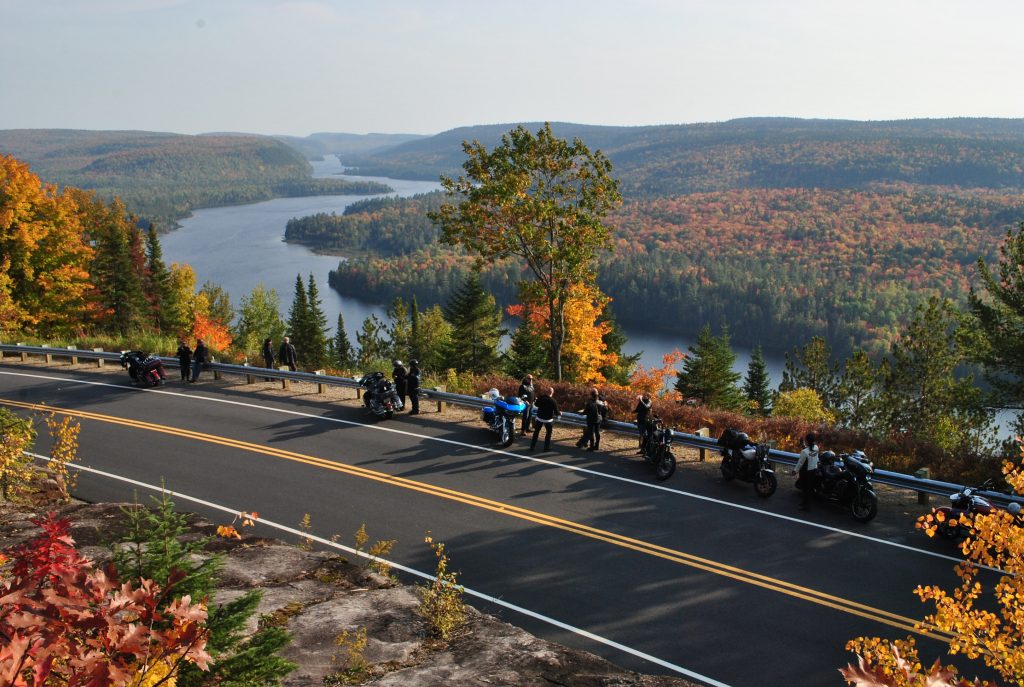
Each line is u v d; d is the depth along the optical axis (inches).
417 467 655.8
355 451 701.3
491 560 476.1
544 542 502.3
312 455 689.6
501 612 411.5
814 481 552.4
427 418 815.7
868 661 132.5
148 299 2783.0
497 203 1103.0
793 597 426.3
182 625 116.5
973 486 599.2
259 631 197.3
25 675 93.4
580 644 379.6
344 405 876.0
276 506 569.0
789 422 779.4
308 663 248.5
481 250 1154.7
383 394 800.3
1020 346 938.1
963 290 7253.9
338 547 495.2
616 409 844.6
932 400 1336.1
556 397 896.3
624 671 257.0
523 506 565.6
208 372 1069.8
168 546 205.5
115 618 111.0
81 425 793.6
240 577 331.6
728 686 343.0
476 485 610.9
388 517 546.9
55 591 113.0
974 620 207.6
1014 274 946.7
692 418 796.6
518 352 1638.8
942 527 496.4
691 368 2343.8
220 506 568.7
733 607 415.5
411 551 490.3
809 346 1968.5
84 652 105.1
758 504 569.3
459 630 286.2
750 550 488.1
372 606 303.4
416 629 284.4
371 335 3260.3
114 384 989.8
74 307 1791.3
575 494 590.6
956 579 445.4
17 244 1640.0
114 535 362.6
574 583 444.8
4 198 1631.4
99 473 643.5
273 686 181.5
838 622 398.9
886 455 681.0
